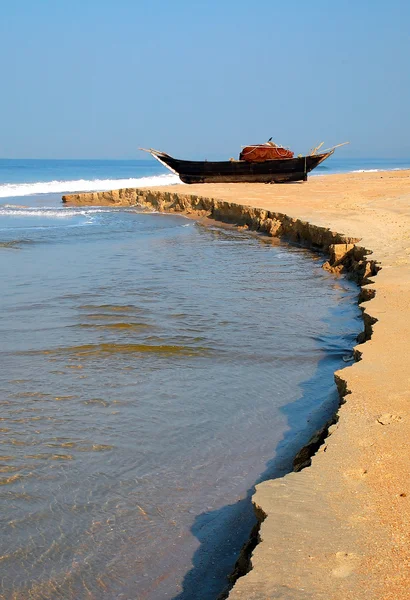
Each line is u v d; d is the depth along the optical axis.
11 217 34.31
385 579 3.83
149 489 6.22
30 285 15.35
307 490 4.85
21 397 8.42
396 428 5.83
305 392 8.60
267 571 3.95
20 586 4.92
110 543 5.41
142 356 10.11
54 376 9.21
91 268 17.89
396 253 15.02
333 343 10.71
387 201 27.91
